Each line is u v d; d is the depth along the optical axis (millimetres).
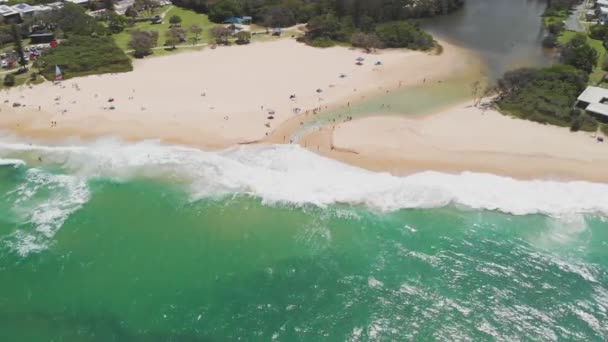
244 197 70125
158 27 148750
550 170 75562
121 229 64188
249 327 50312
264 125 89000
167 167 77000
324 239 62469
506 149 81000
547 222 65375
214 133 86188
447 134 85938
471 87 109062
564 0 167750
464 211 67125
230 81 108875
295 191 70938
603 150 81000
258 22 153625
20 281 55875
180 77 111000
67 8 139000
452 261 58938
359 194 69938
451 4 169250
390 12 149375
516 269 57875
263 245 61562
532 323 51031
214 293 54406
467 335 49594
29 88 104312
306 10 151750
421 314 51844
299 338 49156
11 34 128625
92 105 96688
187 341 48781
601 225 65000
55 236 62781
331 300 53500
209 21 154875
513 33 149625
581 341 49125
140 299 53562
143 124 89250
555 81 98938
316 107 96688
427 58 126750
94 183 73562
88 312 52000
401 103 99875
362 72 116062
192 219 65938
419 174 74375
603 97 95188
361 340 48938
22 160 79250
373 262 58781
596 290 55125
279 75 112812
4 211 67250
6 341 48719
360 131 86875
